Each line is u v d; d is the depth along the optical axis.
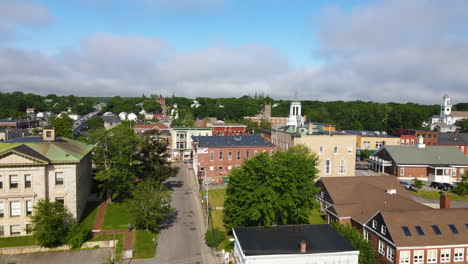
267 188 41.91
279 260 31.75
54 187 45.41
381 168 86.69
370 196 49.59
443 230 37.44
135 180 64.81
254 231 36.91
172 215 54.28
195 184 73.62
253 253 31.91
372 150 109.00
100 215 52.09
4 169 42.62
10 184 43.06
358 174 84.62
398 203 44.41
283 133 82.62
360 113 161.12
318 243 34.06
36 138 54.00
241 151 77.38
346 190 54.16
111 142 54.84
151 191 47.62
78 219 47.91
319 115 181.50
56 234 41.25
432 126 153.25
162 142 65.25
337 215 46.41
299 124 100.44
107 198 58.72
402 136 110.81
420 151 83.38
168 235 46.69
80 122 189.88
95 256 40.38
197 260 39.78
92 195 59.84
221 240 44.28
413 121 142.25
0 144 47.06
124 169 55.62
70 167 45.91
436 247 36.19
